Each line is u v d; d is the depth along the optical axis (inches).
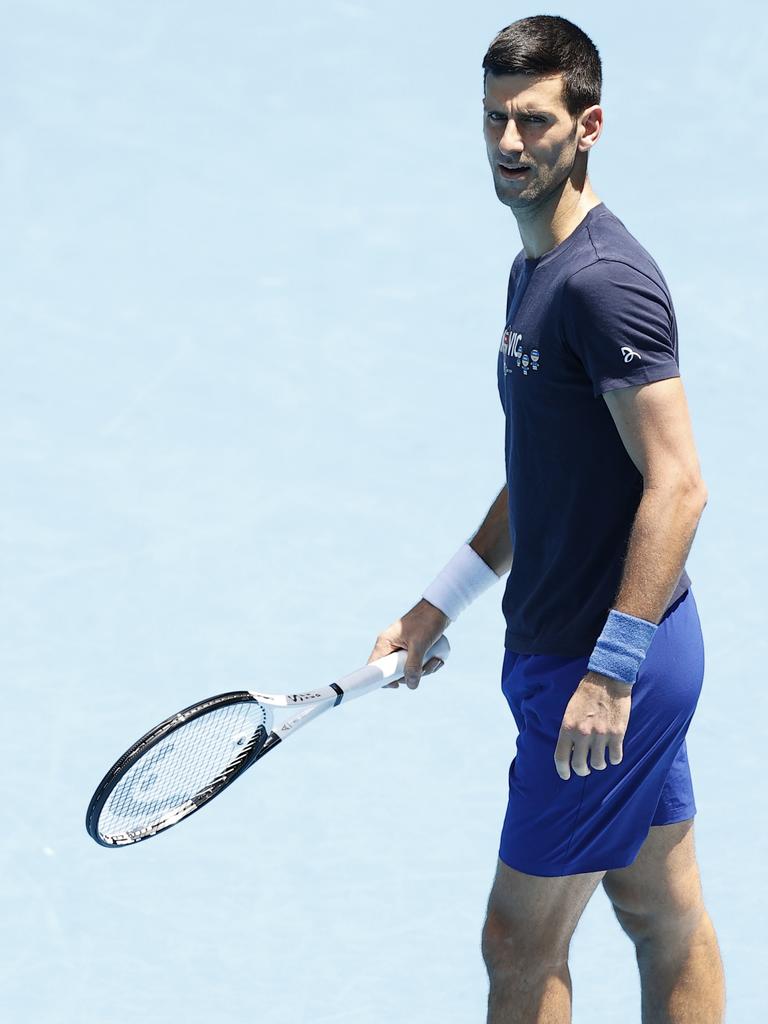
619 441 517.3
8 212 1162.0
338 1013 637.9
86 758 761.6
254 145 1219.2
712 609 857.5
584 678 503.8
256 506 926.4
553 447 524.4
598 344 496.4
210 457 962.1
